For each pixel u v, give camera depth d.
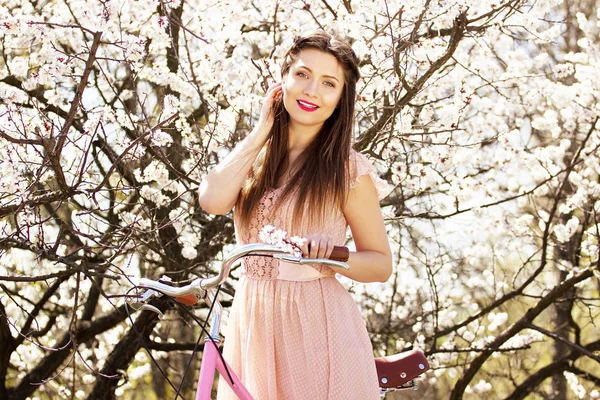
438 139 5.75
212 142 4.87
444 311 8.09
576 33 10.87
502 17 5.36
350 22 4.60
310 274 2.39
